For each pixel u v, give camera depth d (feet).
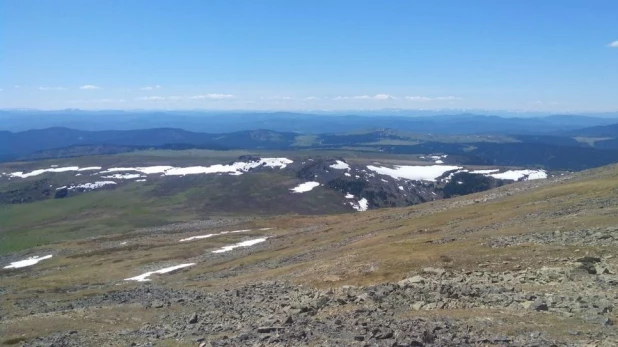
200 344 91.45
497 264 131.13
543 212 201.05
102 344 104.42
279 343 82.02
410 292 111.86
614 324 77.36
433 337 74.49
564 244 140.67
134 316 141.08
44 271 355.36
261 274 208.85
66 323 132.26
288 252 273.54
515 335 74.43
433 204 354.95
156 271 300.20
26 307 184.24
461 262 139.64
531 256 132.77
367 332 81.15
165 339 102.83
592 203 196.24
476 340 72.23
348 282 144.66
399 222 284.00
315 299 119.96
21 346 109.29
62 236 601.62
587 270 111.34
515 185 343.46
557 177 338.75
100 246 441.27
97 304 179.42
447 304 98.58
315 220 454.40
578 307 86.69
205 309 142.31
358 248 220.64
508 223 196.75
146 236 476.54
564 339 70.95
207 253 345.92
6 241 583.17
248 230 438.81
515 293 100.22
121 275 300.20
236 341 88.89
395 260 156.97
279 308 120.67
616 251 125.18
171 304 158.20
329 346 76.13
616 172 273.33
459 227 215.10
